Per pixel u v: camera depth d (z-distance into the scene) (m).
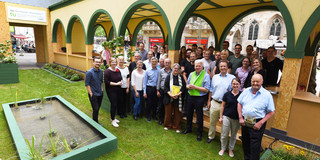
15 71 8.02
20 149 3.03
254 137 2.89
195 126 4.71
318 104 3.12
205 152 3.63
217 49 8.52
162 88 4.55
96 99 4.22
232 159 3.43
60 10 11.76
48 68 11.80
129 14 7.17
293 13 3.27
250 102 2.87
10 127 3.74
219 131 4.20
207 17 8.64
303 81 6.52
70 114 4.84
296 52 3.26
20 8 11.59
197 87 3.82
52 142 2.99
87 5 9.33
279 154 3.04
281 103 3.50
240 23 25.73
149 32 25.89
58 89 7.48
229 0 6.68
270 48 4.36
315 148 3.20
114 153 3.41
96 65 4.09
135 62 5.42
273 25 24.56
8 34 11.31
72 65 11.22
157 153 3.53
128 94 5.38
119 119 5.01
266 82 4.48
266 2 6.62
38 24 12.67
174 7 5.33
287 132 3.49
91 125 4.08
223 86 3.54
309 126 3.25
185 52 6.05
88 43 9.63
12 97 6.22
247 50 4.93
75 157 2.92
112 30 15.67
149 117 4.95
